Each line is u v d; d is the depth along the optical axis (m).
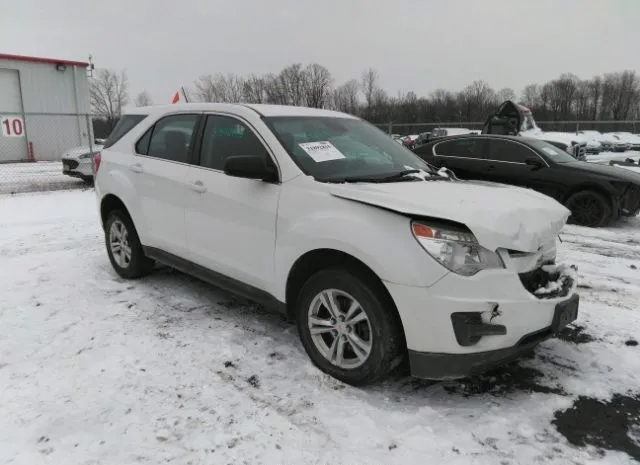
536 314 2.89
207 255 4.12
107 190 5.19
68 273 5.50
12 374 3.35
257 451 2.63
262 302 3.77
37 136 24.56
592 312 4.55
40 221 8.57
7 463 2.51
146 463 2.54
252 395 3.13
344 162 3.75
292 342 3.86
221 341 3.85
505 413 2.99
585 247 7.27
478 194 3.27
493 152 9.49
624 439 2.77
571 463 2.57
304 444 2.69
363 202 3.06
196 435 2.75
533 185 9.12
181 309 4.49
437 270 2.77
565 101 80.00
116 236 5.33
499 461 2.58
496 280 2.79
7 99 23.75
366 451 2.64
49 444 2.66
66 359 3.56
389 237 2.90
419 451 2.64
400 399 3.12
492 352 2.85
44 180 15.30
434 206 2.92
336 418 2.90
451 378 2.90
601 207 8.59
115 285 5.10
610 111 79.19
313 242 3.22
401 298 2.85
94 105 68.19
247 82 65.56
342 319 3.23
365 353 3.12
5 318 4.25
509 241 2.82
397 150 4.41
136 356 3.60
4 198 11.26
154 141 4.80
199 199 4.11
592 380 3.36
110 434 2.75
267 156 3.69
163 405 3.02
